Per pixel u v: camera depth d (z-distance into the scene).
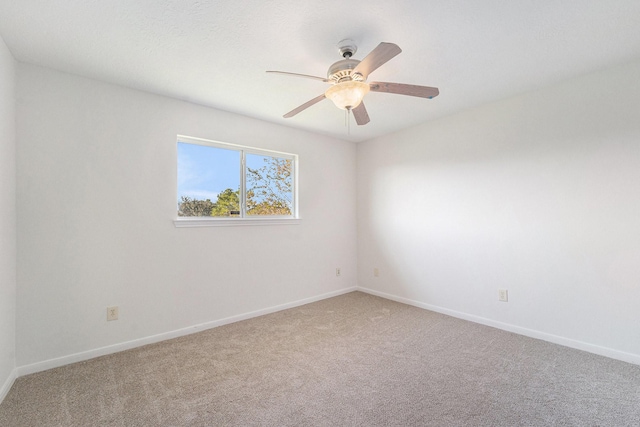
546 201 2.53
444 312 3.27
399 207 3.73
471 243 3.03
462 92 2.61
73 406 1.70
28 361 2.03
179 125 2.70
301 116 3.15
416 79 2.35
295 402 1.73
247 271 3.15
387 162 3.87
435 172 3.34
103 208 2.32
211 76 2.26
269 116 3.16
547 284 2.53
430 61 2.08
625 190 2.16
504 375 2.00
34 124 2.05
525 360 2.20
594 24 1.68
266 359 2.25
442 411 1.64
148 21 1.62
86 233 2.25
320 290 3.84
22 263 2.01
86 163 2.25
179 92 2.55
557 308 2.48
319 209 3.83
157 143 2.58
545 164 2.53
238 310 3.07
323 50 1.92
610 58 2.06
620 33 1.77
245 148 3.21
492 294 2.88
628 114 2.13
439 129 3.29
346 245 4.16
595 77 2.26
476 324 2.94
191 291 2.76
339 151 4.08
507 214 2.76
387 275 3.88
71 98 2.20
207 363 2.19
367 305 3.58
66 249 2.17
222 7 1.51
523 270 2.67
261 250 3.27
